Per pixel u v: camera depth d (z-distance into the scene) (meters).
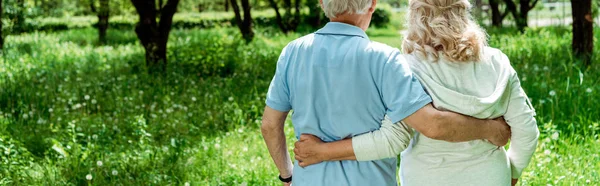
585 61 9.56
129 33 25.58
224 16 39.41
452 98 2.38
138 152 5.87
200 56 10.88
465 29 2.47
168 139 6.49
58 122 6.99
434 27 2.45
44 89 9.00
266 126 2.63
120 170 5.16
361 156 2.40
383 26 32.72
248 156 5.61
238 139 6.33
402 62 2.35
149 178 4.92
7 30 18.03
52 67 12.04
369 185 2.44
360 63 2.37
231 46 11.69
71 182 4.94
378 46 2.38
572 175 4.41
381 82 2.34
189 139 6.44
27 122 7.09
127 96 8.63
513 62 10.05
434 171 2.51
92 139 6.29
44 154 5.79
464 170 2.49
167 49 12.31
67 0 35.00
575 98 6.41
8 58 13.17
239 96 8.55
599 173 4.41
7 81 9.28
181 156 5.62
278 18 27.28
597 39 13.79
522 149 2.54
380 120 2.42
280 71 2.55
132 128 6.79
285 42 20.69
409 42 2.53
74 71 11.47
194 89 8.91
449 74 2.44
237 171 5.08
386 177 2.47
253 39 20.50
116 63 13.35
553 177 4.37
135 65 11.57
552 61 9.75
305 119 2.47
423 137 2.53
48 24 31.38
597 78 8.32
